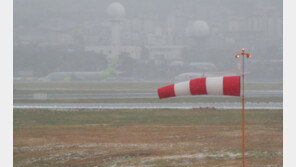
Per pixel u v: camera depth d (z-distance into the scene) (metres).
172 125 98.19
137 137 83.56
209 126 95.88
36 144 77.19
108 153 68.44
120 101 163.50
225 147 71.81
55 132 90.38
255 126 95.00
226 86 43.59
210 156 64.44
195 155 65.44
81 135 86.44
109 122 104.25
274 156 64.00
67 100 169.00
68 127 96.81
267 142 75.75
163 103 154.38
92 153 68.69
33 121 106.81
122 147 73.38
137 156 65.62
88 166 59.44
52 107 140.50
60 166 59.84
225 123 100.12
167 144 75.50
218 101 159.88
